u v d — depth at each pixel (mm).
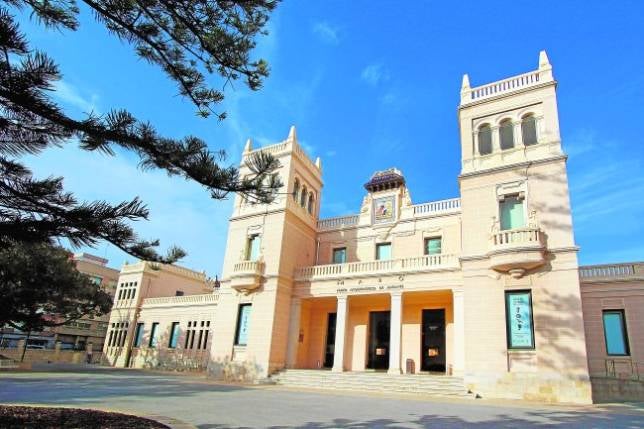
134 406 12570
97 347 55625
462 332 23312
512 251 20703
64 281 28891
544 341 19484
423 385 21297
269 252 30031
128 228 6039
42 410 9602
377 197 32781
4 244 5867
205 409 12523
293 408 13352
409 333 28391
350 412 12656
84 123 5465
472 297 21844
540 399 18719
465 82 26594
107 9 6074
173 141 5938
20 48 4824
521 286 20781
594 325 24094
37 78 4914
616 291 24016
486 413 13102
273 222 30719
